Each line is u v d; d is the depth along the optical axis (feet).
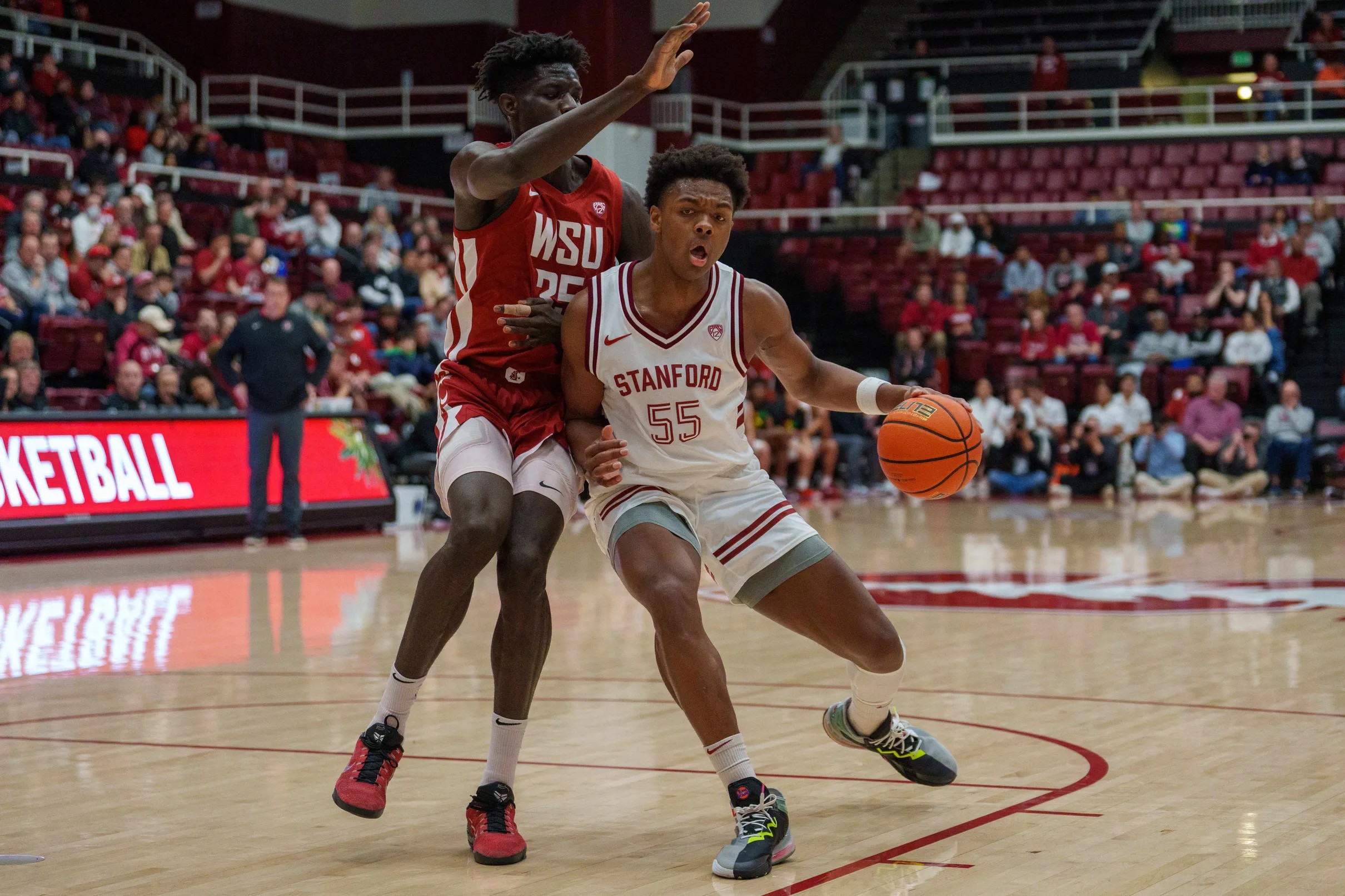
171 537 40.81
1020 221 75.92
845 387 14.16
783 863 11.94
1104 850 12.10
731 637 24.89
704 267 12.73
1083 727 17.24
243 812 13.74
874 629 13.25
